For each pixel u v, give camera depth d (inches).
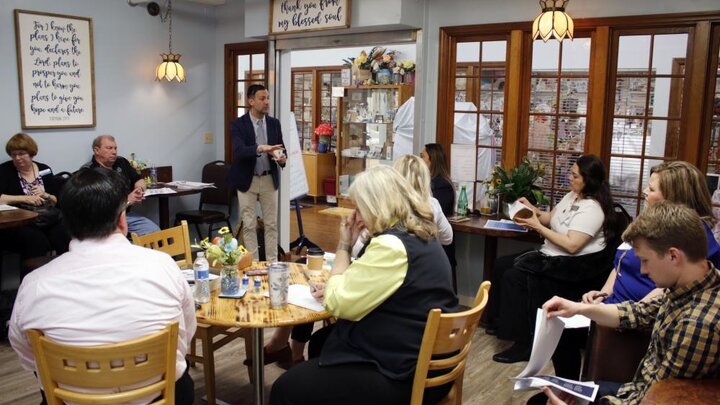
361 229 85.5
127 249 65.8
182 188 202.1
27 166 167.6
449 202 155.7
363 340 75.1
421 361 71.9
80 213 63.1
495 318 153.0
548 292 132.4
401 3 159.6
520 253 154.6
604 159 151.0
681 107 140.1
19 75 177.8
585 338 107.5
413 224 75.2
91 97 196.4
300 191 226.8
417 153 174.4
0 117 175.5
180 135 226.7
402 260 73.0
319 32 182.9
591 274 129.0
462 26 164.6
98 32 196.5
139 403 67.2
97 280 63.3
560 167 157.9
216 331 110.6
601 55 146.3
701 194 85.0
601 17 145.6
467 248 170.6
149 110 215.2
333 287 76.2
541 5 137.5
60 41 186.2
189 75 226.7
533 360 72.2
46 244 159.3
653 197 87.9
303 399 75.6
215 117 238.2
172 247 119.1
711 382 59.3
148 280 65.2
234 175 188.1
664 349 63.8
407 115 242.1
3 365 129.7
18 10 175.3
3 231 156.4
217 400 113.7
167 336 65.6
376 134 294.8
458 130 171.6
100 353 62.5
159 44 215.2
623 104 147.6
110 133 204.1
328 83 359.3
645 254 62.9
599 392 73.4
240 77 233.0
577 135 154.3
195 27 226.4
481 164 169.3
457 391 82.4
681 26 136.9
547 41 144.6
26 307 63.7
